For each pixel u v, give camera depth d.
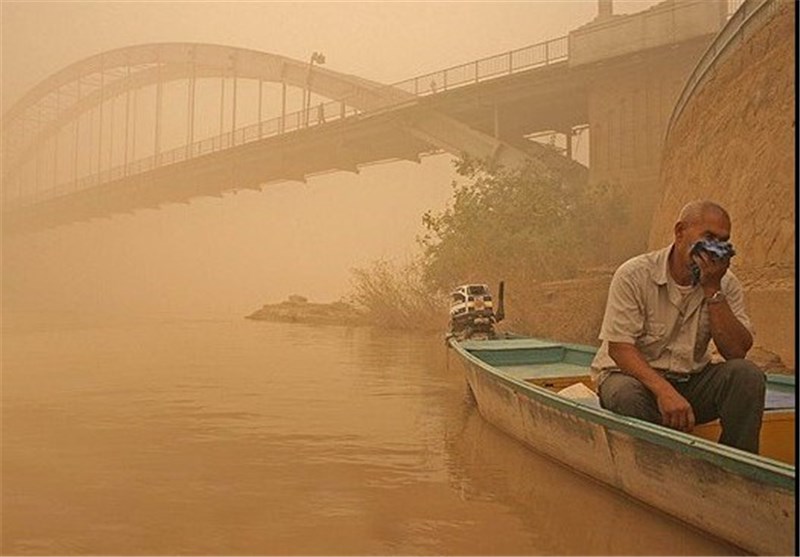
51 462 3.42
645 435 2.62
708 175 6.57
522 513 2.74
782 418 2.96
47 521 2.64
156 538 2.50
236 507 2.80
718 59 6.61
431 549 2.39
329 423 4.30
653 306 2.87
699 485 2.43
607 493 2.99
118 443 3.81
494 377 3.93
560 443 3.31
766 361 4.62
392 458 3.52
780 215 5.36
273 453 3.61
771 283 5.04
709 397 2.79
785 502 2.11
